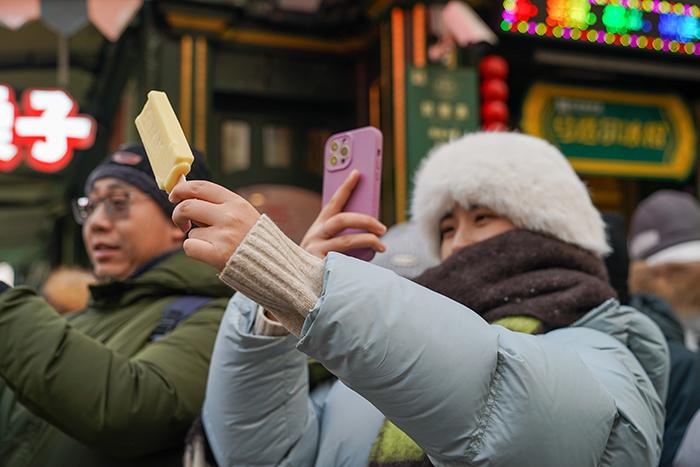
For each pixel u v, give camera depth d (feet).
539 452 2.72
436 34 15.85
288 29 17.01
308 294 2.70
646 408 3.17
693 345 6.56
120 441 3.98
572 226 4.02
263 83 16.98
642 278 6.95
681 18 17.39
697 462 4.19
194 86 15.84
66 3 13.48
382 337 2.63
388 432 3.47
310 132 17.93
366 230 3.63
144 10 15.98
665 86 19.10
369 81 17.37
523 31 16.25
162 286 4.87
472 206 4.16
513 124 18.78
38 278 31.73
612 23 16.88
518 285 3.78
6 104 17.12
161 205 5.16
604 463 2.97
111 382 3.94
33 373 3.87
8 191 28.66
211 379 3.60
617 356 3.38
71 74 21.36
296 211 17.90
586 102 18.42
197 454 3.77
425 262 5.22
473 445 2.73
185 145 2.85
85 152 24.17
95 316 5.03
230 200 2.77
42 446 4.42
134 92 17.12
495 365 2.79
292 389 3.51
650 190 20.35
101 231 5.09
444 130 15.61
